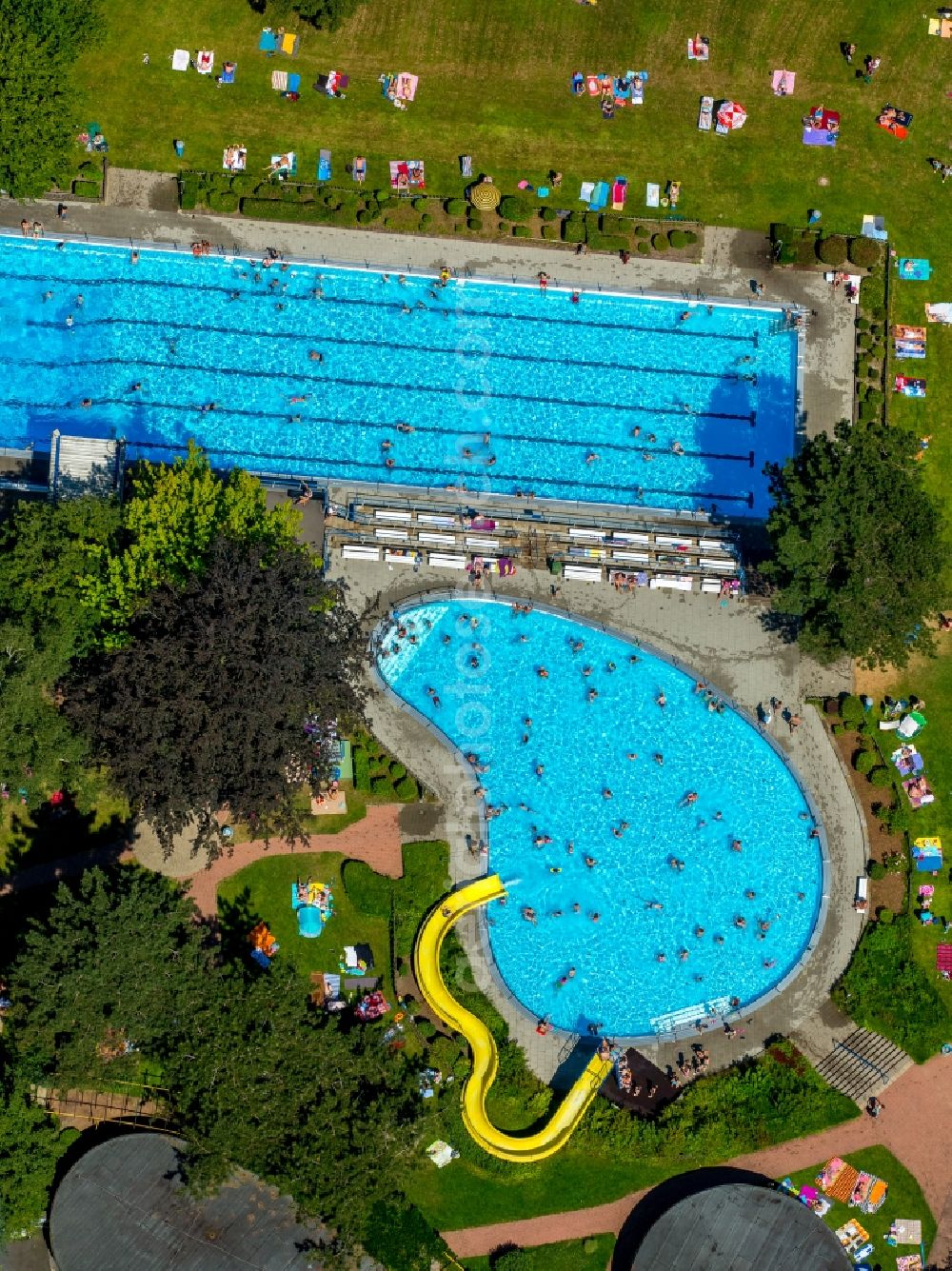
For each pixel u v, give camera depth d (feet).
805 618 351.87
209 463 359.87
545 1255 335.67
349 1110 310.04
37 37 338.54
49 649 308.19
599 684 362.12
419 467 369.30
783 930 355.77
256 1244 310.45
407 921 344.69
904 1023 349.00
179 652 290.35
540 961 351.05
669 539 366.22
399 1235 330.54
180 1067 305.12
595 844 356.59
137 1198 312.71
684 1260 323.37
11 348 368.48
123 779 304.91
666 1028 349.20
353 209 374.22
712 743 361.51
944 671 366.43
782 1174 343.26
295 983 313.32
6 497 358.84
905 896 357.00
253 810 306.14
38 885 341.41
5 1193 308.81
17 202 370.53
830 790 361.10
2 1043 326.65
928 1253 342.64
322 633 306.76
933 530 331.77
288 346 371.97
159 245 371.97
